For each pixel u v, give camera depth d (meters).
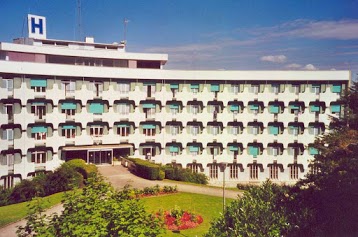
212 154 56.53
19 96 45.25
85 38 56.66
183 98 55.06
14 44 47.44
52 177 38.59
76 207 15.11
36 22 52.62
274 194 22.77
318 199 22.12
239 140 56.41
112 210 14.95
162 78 54.12
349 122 30.94
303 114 55.84
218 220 19.75
